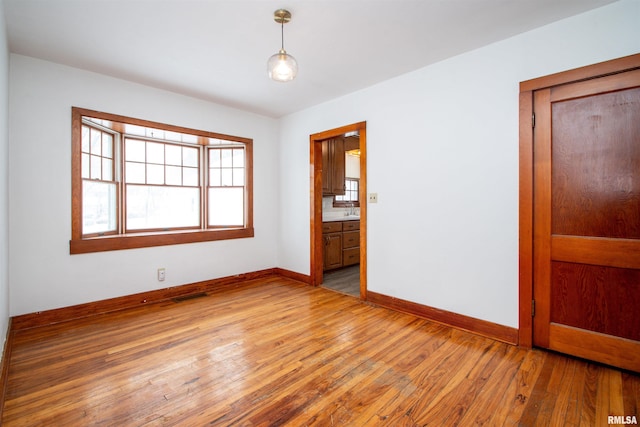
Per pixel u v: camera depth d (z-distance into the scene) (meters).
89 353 2.17
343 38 2.29
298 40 2.32
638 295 1.86
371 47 2.44
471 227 2.52
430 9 1.94
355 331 2.56
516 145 2.27
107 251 3.01
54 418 1.52
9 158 2.48
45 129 2.66
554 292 2.15
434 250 2.76
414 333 2.51
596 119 1.97
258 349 2.24
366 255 3.33
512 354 2.15
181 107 3.50
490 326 2.42
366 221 3.32
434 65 2.72
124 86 3.08
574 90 2.04
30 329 2.57
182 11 1.95
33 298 2.62
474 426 1.47
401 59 2.65
